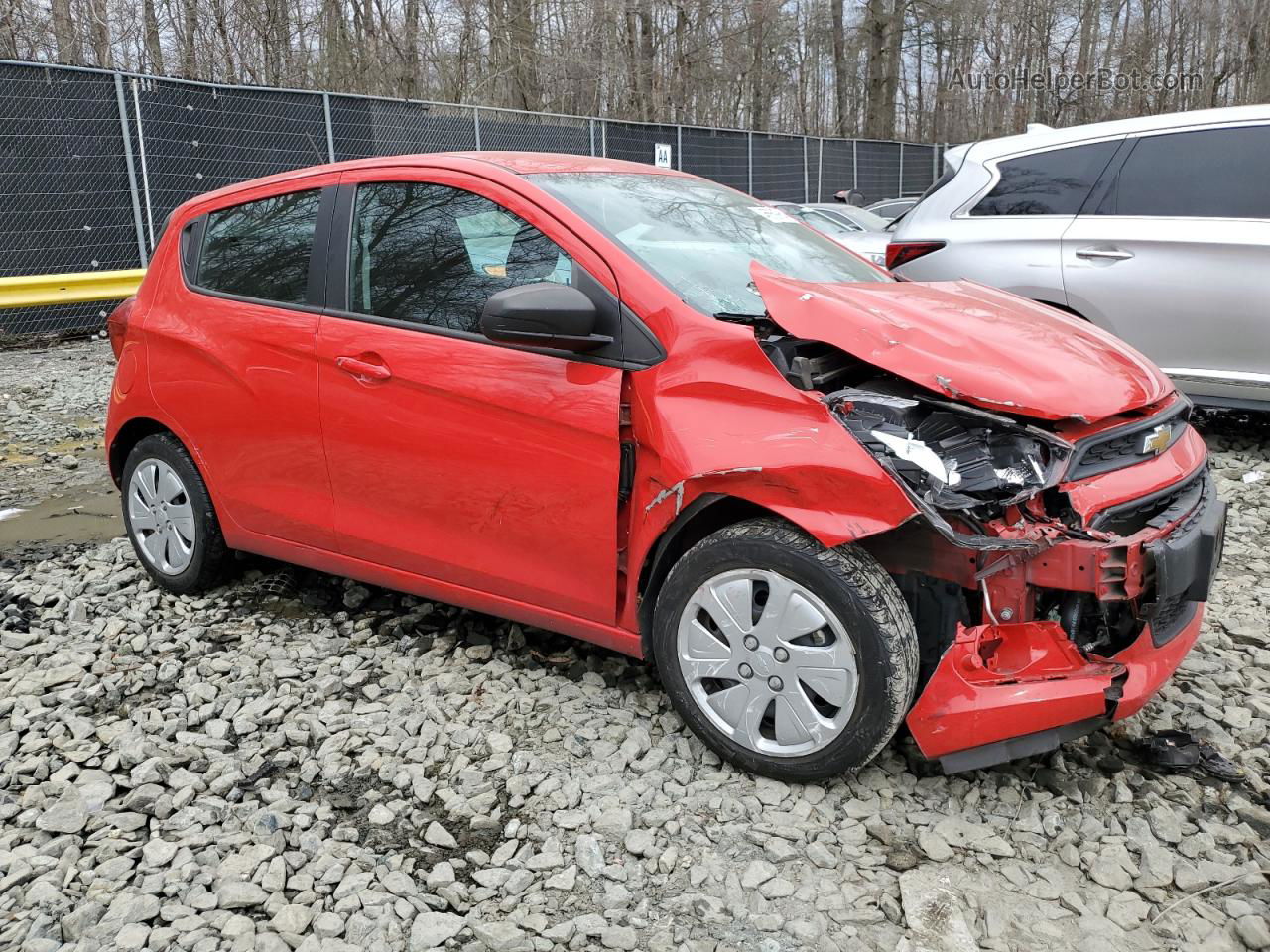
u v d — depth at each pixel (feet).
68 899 8.21
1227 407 19.08
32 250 36.32
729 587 9.37
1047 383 9.12
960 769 8.79
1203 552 9.17
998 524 8.68
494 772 9.95
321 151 41.63
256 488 12.91
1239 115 18.84
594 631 10.59
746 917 7.95
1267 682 11.46
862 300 10.19
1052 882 8.34
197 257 13.65
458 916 8.01
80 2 58.54
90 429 24.89
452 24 71.97
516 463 10.46
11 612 13.76
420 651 12.42
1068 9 112.88
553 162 12.09
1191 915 7.96
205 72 62.44
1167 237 18.88
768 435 8.91
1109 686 8.71
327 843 8.85
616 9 76.07
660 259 10.49
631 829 8.99
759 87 96.53
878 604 8.59
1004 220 20.72
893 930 7.86
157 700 11.46
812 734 9.07
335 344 11.75
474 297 10.96
